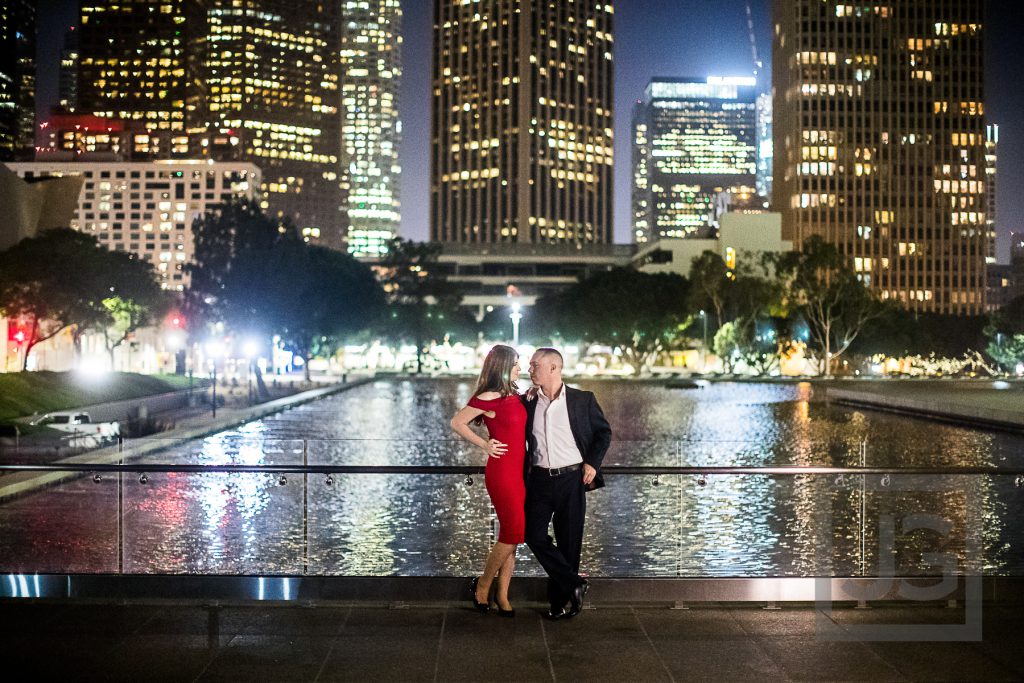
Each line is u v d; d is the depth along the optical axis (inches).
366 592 341.7
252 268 2281.0
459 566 342.6
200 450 355.6
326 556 346.6
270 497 347.6
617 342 4252.0
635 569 342.6
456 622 312.2
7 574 343.9
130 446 364.8
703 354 4682.6
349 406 2089.1
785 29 7780.5
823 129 7500.0
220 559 344.2
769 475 341.1
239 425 1462.8
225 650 281.7
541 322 4950.8
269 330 2359.7
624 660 272.8
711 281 4069.9
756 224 6171.3
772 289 4106.8
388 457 366.3
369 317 3656.5
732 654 278.7
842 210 7490.2
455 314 5452.8
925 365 4864.7
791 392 2849.4
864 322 4151.1
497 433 310.2
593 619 316.5
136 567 344.2
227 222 2308.1
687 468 343.9
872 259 7475.4
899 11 7504.9
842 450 1040.8
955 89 7524.6
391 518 345.7
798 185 7504.9
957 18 7509.8
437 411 1909.4
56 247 2333.9
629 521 345.4
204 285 2278.5
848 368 4665.4
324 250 3629.4
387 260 5452.8
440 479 344.5
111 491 345.4
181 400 1988.2
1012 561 341.4
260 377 2326.5
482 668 265.3
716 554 342.0
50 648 283.6
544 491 312.8
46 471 343.0
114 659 273.1
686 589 340.8
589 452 311.7
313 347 3673.7
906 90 7504.9
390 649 283.0
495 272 7165.4
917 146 7509.8
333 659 273.3
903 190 7504.9
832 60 7495.1
